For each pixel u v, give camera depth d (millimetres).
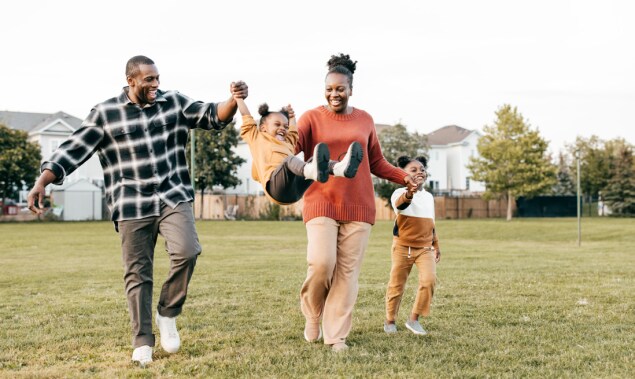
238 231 28641
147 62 4199
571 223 33969
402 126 53094
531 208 56812
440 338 4992
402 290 5320
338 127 4820
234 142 49312
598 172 58906
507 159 47531
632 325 5523
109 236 23953
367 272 10539
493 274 10078
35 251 16578
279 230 29500
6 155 40938
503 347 4613
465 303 6816
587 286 8375
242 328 5441
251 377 3734
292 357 4281
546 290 7934
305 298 4820
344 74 4773
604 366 4020
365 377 3736
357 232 4719
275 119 4449
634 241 22891
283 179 4121
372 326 5574
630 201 53906
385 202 49500
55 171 4090
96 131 4262
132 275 4293
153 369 3963
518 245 20516
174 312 4438
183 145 4547
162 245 18719
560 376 3770
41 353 4527
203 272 10648
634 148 61875
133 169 4262
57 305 6910
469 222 36094
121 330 5379
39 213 4031
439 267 11500
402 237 5297
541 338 4949
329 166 4125
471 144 66250
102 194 46000
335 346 4547
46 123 50594
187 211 4352
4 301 7262
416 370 3920
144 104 4312
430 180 64125
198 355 4418
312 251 4605
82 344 4816
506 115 47844
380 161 5125
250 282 9039
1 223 37562
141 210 4238
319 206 4633
